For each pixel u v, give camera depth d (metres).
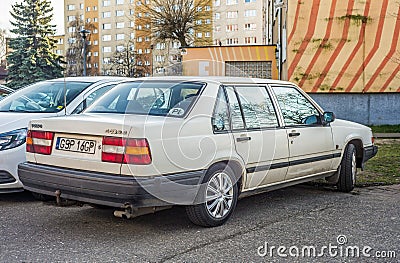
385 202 5.94
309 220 5.11
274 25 22.50
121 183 4.03
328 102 15.65
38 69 34.31
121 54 43.59
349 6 15.24
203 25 35.25
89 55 60.16
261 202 5.98
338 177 6.51
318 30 15.48
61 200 4.54
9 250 4.11
